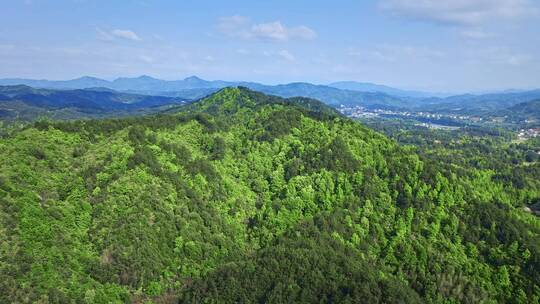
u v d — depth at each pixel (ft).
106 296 456.45
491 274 542.57
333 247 552.00
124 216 515.50
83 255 473.67
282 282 495.00
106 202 524.93
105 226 504.84
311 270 504.84
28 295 415.03
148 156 599.98
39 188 513.86
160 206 543.39
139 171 570.05
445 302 514.68
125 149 597.93
